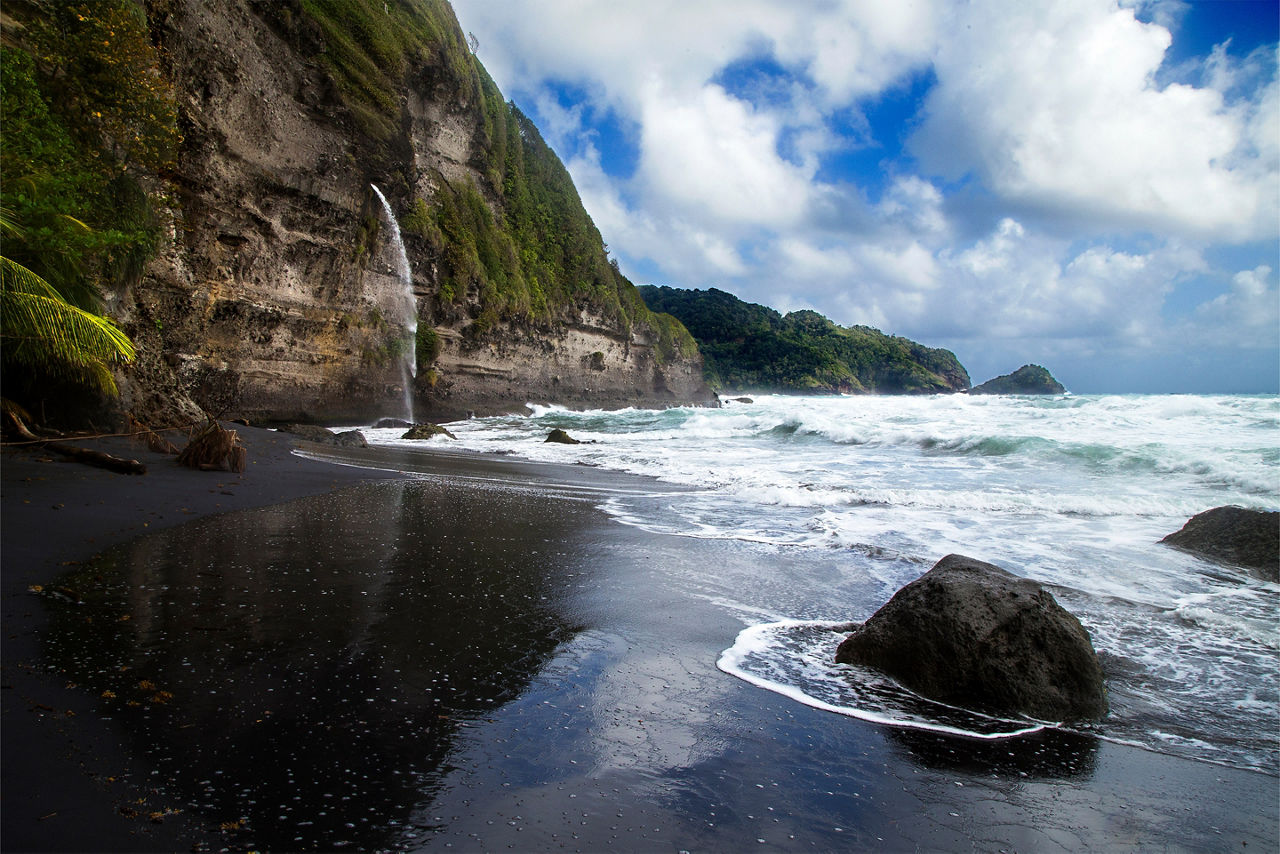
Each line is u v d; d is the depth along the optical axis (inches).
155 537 260.8
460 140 1718.8
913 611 172.4
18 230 365.4
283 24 1023.6
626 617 202.4
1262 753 139.5
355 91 1235.2
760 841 100.3
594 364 2240.4
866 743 135.3
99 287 504.4
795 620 209.0
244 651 156.6
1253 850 105.4
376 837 94.3
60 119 485.1
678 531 339.6
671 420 1258.6
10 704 121.9
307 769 110.0
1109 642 201.6
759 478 541.3
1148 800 120.0
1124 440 688.4
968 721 149.5
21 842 86.4
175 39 813.9
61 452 387.2
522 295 1825.8
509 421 1487.5
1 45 434.6
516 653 168.2
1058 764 132.3
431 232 1440.7
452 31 1786.4
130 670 141.3
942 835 105.5
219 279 938.7
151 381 565.3
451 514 357.4
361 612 190.1
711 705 147.2
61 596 184.1
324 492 405.1
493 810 102.9
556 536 313.3
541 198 2342.5
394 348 1320.1
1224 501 411.5
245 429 740.0
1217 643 201.2
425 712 133.5
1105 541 328.8
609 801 108.0
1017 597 168.1
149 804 97.3
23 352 380.5
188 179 858.8
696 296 6860.2
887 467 612.1
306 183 1063.0
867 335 6860.2
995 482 512.4
